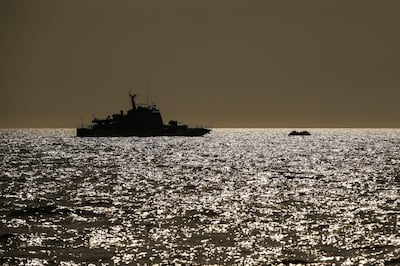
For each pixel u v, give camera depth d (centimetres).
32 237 10806
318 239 10650
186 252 9594
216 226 12012
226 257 9269
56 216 13425
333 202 16225
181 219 12962
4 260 9069
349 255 9362
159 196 17838
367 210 14475
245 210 14500
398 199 16988
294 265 8788
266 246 10038
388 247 9919
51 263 8900
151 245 10119
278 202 16225
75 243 10288
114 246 10038
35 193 18812
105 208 14925
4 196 17938
